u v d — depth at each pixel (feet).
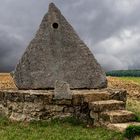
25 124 49.24
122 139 41.16
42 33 57.06
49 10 57.98
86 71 57.26
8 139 41.98
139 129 41.70
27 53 56.13
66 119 50.31
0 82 94.94
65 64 56.80
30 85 55.47
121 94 54.49
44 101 50.37
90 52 58.03
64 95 50.72
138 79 130.72
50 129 46.37
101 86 57.52
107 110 49.08
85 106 51.31
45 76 55.93
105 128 46.14
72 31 57.98
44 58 56.39
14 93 51.70
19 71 55.57
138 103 68.03
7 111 52.47
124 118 46.85
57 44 57.16
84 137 42.22
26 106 50.62
